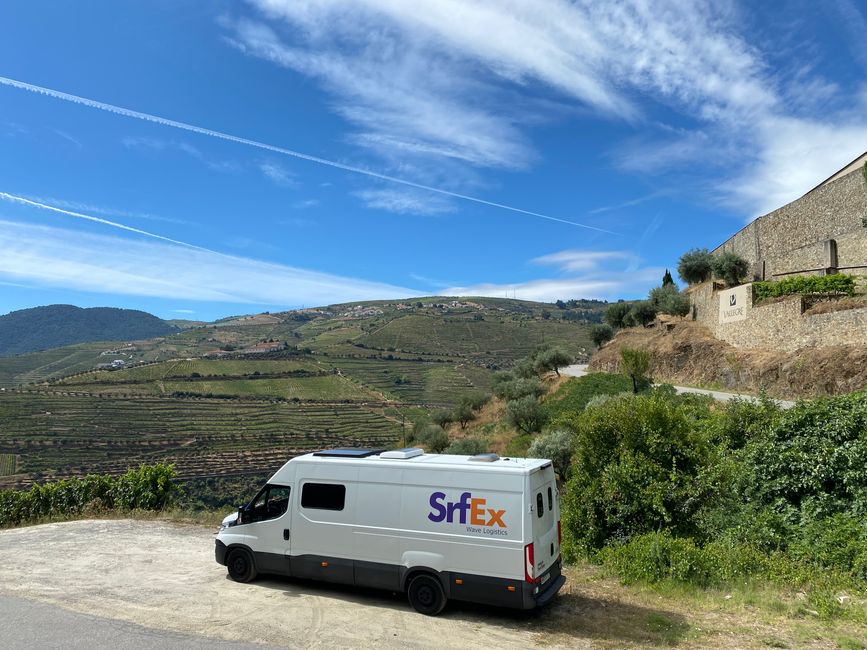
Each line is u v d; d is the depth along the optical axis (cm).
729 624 699
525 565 702
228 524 923
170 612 750
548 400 4031
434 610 744
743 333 3098
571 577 959
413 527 771
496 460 799
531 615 751
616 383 3781
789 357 2534
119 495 1644
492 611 766
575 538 1191
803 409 1306
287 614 746
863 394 1302
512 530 714
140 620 717
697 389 3083
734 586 859
